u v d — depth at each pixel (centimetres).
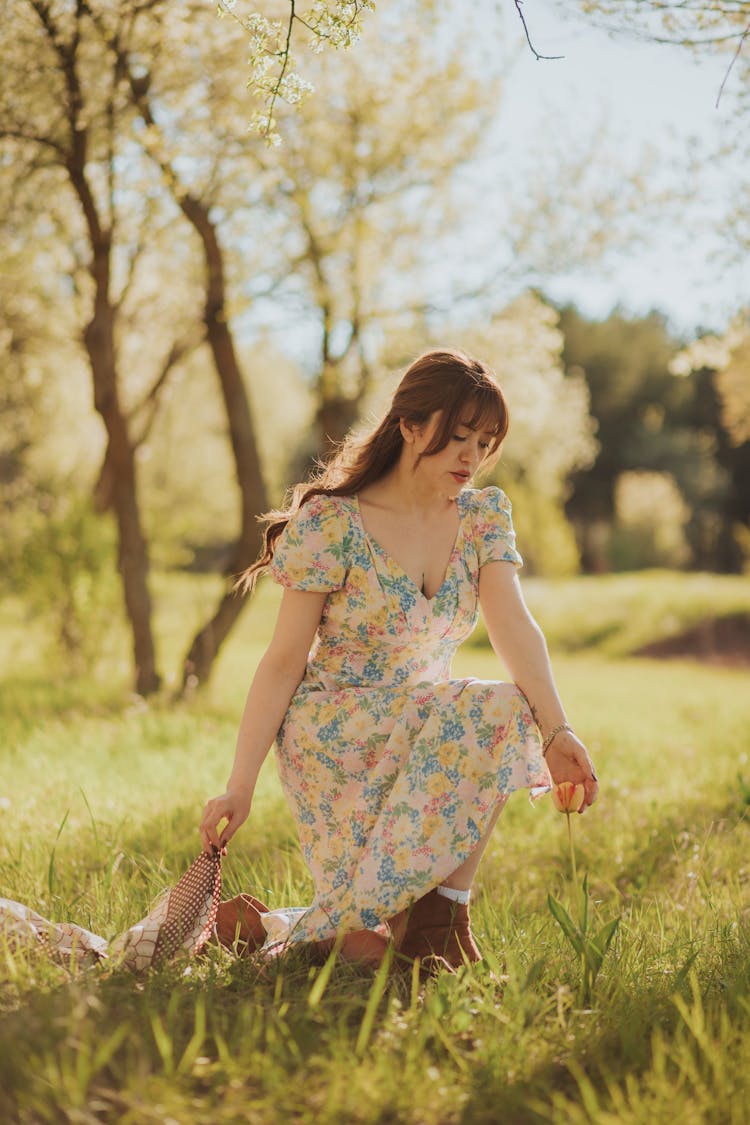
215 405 2727
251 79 354
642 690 1534
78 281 1292
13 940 266
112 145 944
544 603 2655
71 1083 192
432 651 303
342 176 1130
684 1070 210
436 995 235
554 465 3425
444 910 276
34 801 497
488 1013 239
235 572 1086
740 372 1434
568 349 5378
